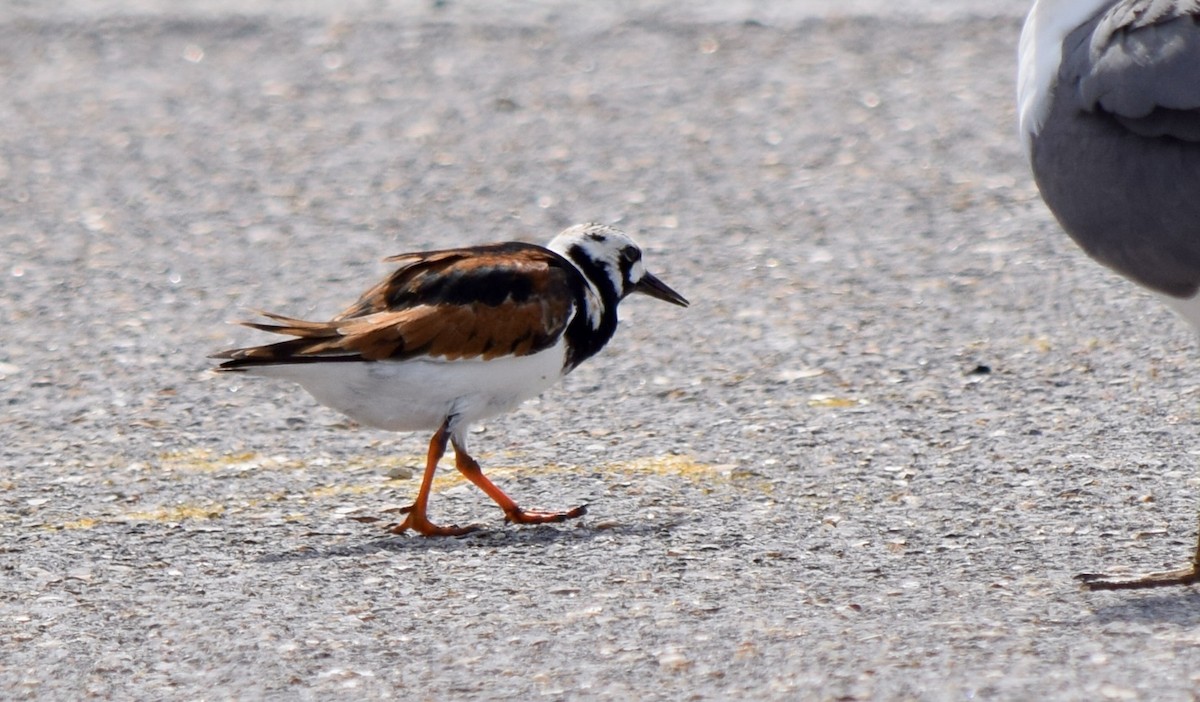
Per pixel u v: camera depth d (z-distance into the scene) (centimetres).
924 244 1869
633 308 1669
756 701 779
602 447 1277
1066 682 780
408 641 882
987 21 2900
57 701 820
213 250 1908
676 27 2931
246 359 1077
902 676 797
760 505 1123
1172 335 1500
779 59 2739
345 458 1273
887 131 2356
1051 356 1464
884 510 1100
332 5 3111
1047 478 1149
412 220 2023
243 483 1216
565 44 2856
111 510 1155
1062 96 966
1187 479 1132
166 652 880
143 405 1412
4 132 2412
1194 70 900
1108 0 972
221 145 2355
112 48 2859
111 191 2148
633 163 2242
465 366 1102
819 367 1469
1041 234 1883
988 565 983
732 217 2006
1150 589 926
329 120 2475
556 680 818
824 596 933
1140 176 923
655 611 914
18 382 1478
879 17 2947
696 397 1402
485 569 1005
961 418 1309
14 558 1052
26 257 1883
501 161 2267
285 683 831
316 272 1820
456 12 3055
